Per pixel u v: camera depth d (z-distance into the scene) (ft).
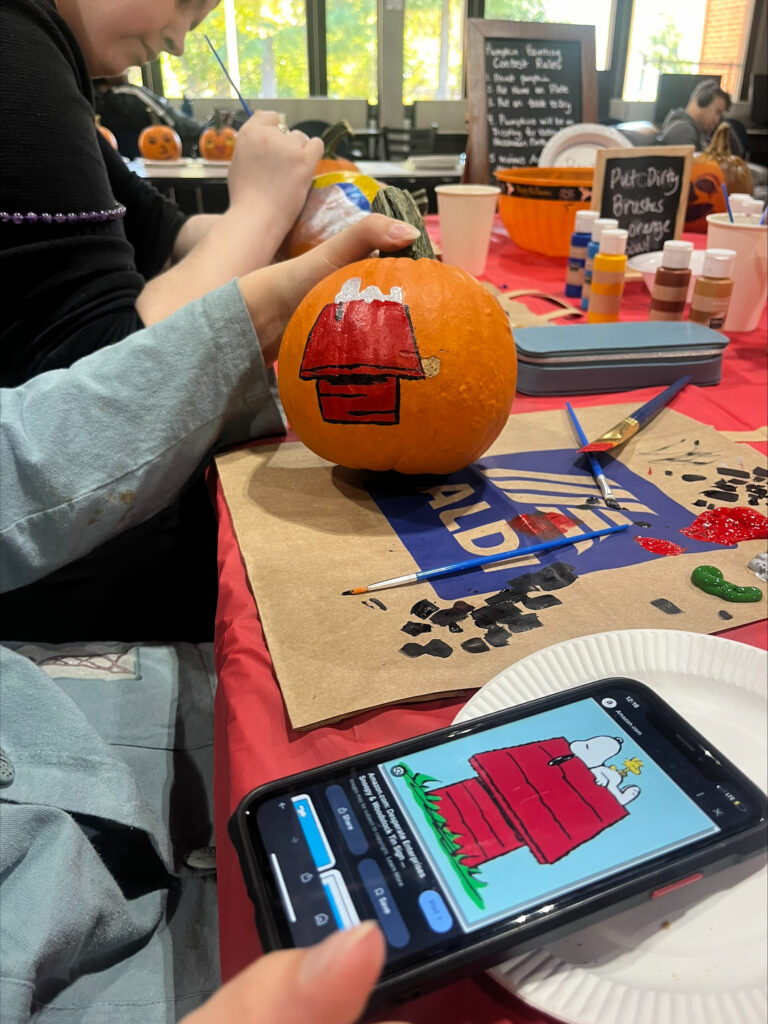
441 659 1.23
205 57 9.24
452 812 0.90
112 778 1.52
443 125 9.43
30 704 1.57
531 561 1.50
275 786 0.93
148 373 1.77
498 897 0.81
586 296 3.17
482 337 1.65
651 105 11.17
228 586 1.49
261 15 9.41
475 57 5.05
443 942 0.76
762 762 1.02
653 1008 0.74
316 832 0.88
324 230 2.76
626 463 1.92
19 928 1.23
